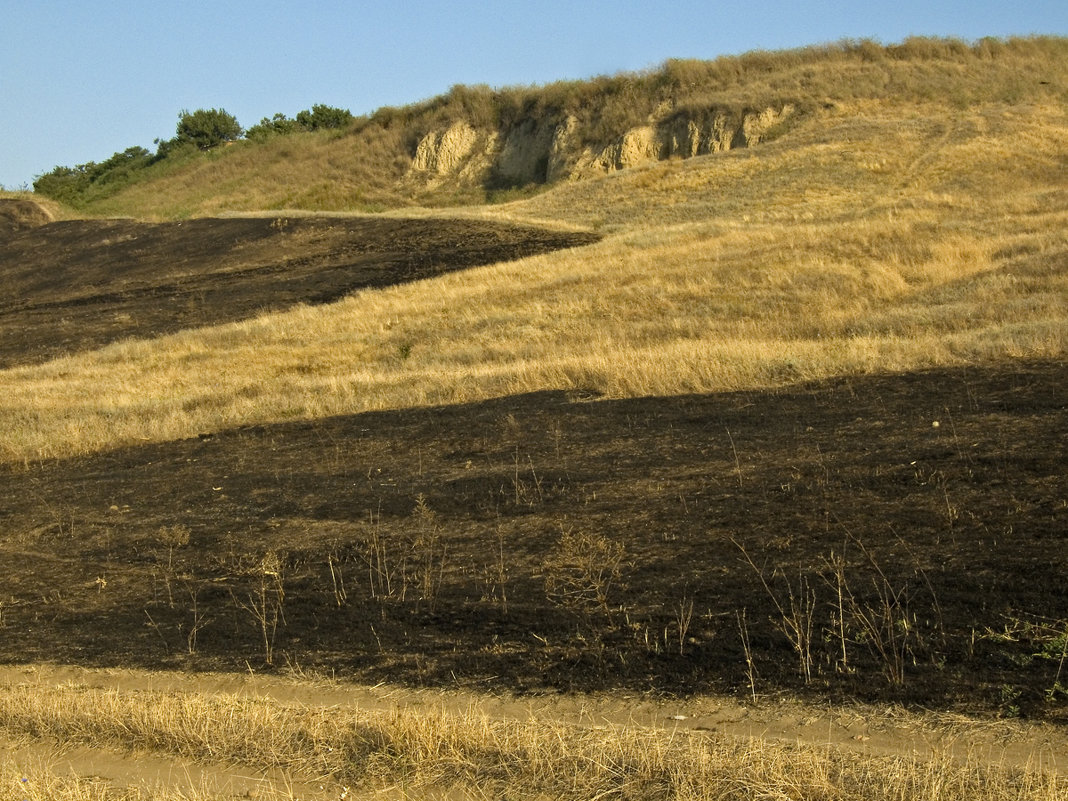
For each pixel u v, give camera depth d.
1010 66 52.25
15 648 7.63
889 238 26.66
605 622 6.89
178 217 52.62
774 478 9.84
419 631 7.16
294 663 6.77
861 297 22.64
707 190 39.97
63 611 8.48
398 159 63.62
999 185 34.59
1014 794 4.32
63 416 19.30
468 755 5.18
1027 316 17.94
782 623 6.50
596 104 59.31
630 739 5.12
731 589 7.20
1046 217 27.30
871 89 50.88
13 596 9.05
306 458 13.75
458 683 6.18
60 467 15.09
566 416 14.24
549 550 8.67
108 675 6.91
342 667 6.64
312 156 66.25
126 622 8.03
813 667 5.85
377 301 29.11
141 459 15.00
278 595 8.30
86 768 5.50
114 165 77.31
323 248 39.66
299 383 20.34
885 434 11.02
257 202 60.75
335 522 10.38
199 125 75.12
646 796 4.66
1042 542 7.30
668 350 17.64
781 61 57.66
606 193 42.88
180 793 5.02
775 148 44.00
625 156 54.19
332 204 59.16
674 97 56.84
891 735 5.04
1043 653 5.69
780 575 7.36
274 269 37.34
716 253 27.97
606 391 15.48
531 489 10.67
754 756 4.83
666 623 6.73
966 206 30.78
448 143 62.28
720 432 12.20
